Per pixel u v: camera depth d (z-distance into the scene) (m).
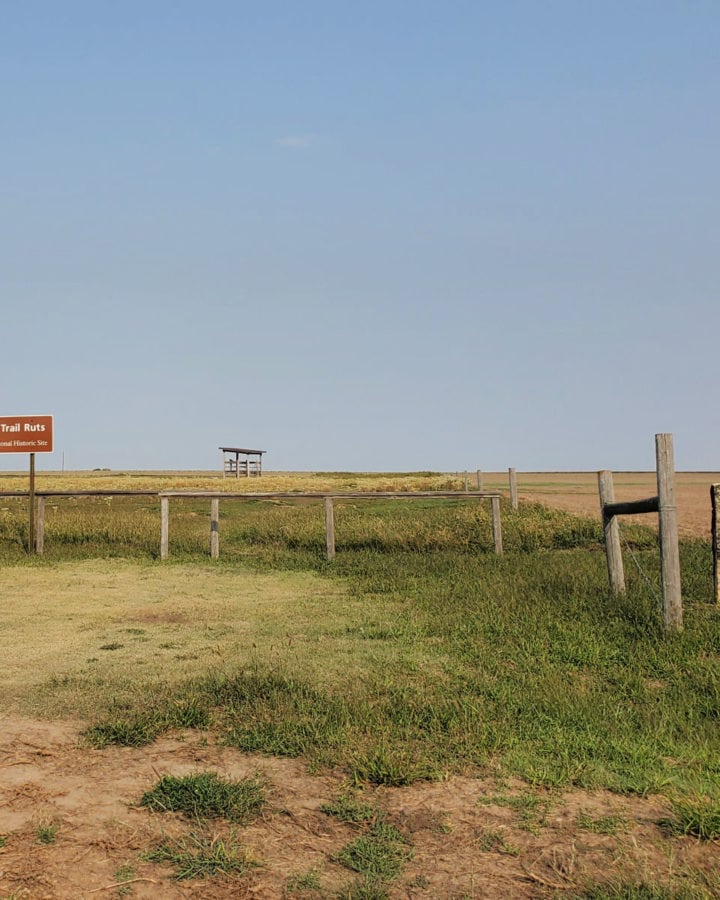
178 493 17.08
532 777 4.89
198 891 3.63
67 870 3.79
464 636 9.04
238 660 8.08
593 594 10.97
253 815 4.43
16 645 8.91
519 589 11.78
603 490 10.82
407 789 4.79
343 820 4.37
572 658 7.97
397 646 8.67
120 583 13.89
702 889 3.59
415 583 13.01
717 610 9.76
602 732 5.74
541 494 44.56
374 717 5.98
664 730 5.74
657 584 11.45
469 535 17.78
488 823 4.33
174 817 4.40
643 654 8.00
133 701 6.59
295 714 6.11
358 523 19.14
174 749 5.50
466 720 5.91
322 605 11.40
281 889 3.66
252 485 54.16
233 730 5.86
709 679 7.05
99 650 8.63
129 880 3.71
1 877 3.71
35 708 6.46
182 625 10.05
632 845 4.07
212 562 16.61
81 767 5.15
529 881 3.75
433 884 3.72
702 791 4.63
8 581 14.17
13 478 76.81
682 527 20.33
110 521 21.02
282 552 17.58
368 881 3.72
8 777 4.97
